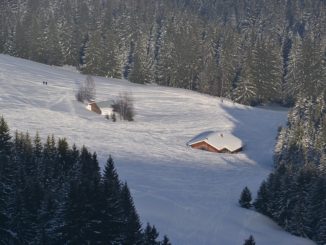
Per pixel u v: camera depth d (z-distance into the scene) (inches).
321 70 4867.1
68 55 5398.6
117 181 1540.4
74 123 3523.6
